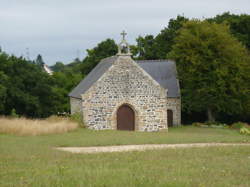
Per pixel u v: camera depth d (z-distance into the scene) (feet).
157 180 31.86
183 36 123.65
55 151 52.75
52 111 132.77
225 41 119.03
